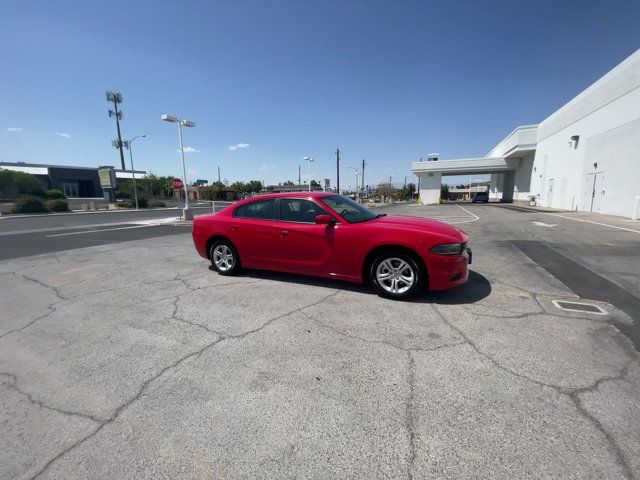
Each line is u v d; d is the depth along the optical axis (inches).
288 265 193.5
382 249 165.5
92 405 91.4
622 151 590.2
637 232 376.8
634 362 104.8
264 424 82.0
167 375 104.7
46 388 100.0
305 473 67.9
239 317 149.0
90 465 71.3
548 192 989.2
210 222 220.8
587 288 178.9
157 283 209.2
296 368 106.3
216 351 119.0
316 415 84.6
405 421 81.5
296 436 77.9
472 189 3560.5
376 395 91.9
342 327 135.3
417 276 158.7
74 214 1198.3
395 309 152.6
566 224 478.0
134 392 96.7
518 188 1425.9
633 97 557.9
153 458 72.8
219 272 225.6
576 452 70.5
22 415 87.8
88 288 203.8
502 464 68.4
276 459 71.6
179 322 145.9
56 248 371.9
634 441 72.8
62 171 2129.7
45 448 76.2
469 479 65.4
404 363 107.4
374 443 75.1
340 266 175.3
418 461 69.9
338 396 91.8
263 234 197.6
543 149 1039.0
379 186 3449.8
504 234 386.0
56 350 124.0
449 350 114.8
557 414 82.0
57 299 184.7
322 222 171.9
